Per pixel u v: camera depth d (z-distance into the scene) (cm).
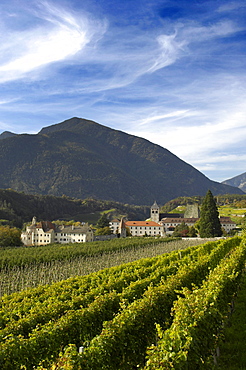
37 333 1105
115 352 1021
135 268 2666
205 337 1053
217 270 1898
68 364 821
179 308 1141
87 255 5194
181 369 859
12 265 4159
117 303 1535
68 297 1859
